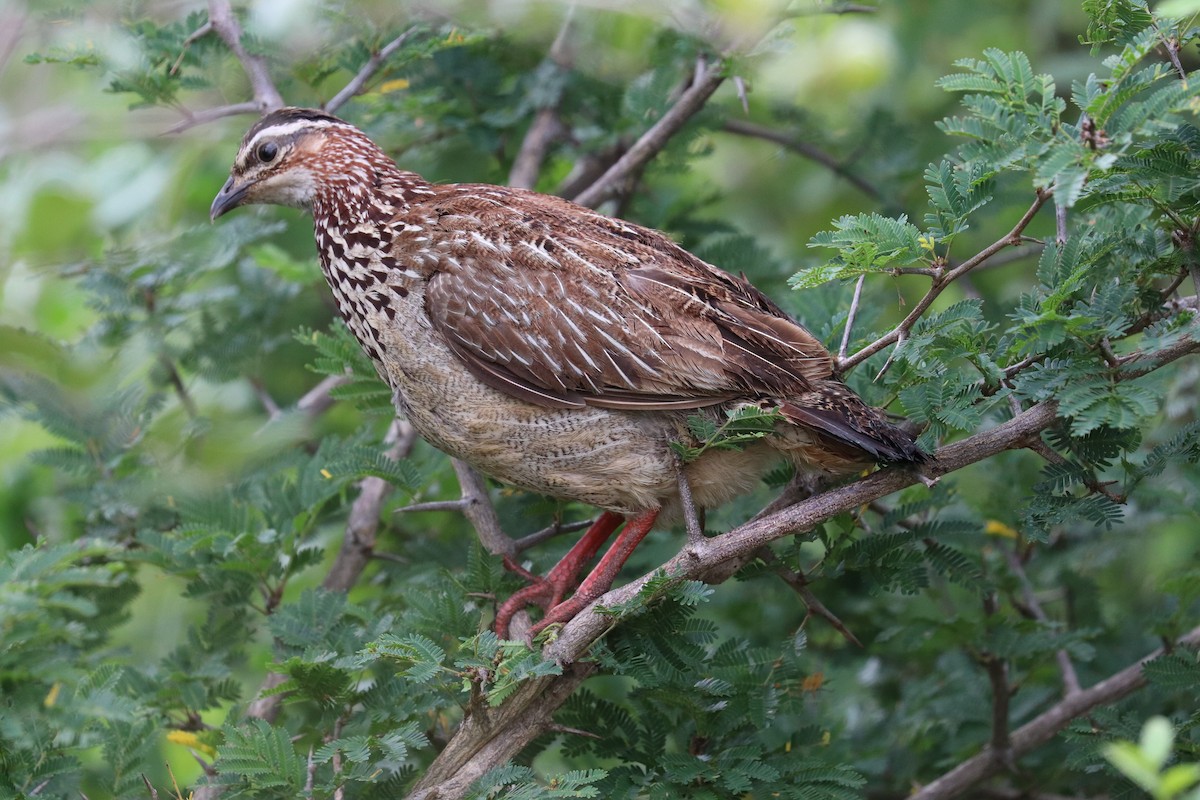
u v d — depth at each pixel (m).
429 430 9.42
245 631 10.10
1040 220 13.58
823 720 10.93
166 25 11.12
